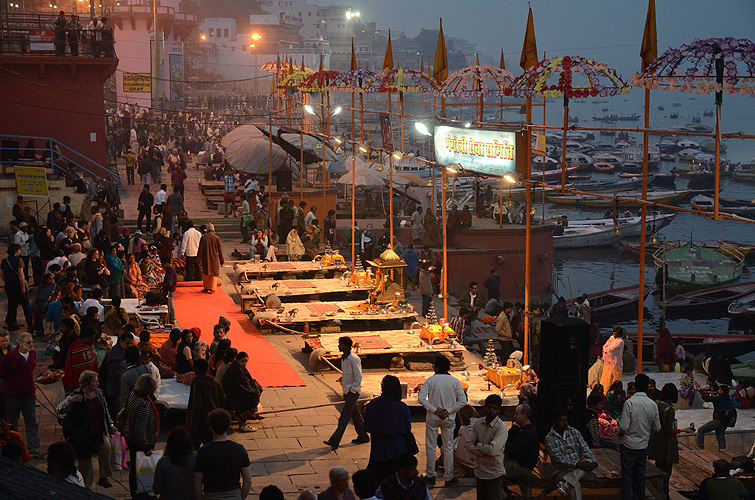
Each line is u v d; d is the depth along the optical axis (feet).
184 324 65.46
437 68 70.85
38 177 93.61
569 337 37.29
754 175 314.96
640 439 35.01
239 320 68.28
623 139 449.48
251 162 109.19
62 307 52.03
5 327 60.80
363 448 42.52
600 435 41.50
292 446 42.68
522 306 70.28
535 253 119.03
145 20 264.11
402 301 69.05
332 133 252.83
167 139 187.93
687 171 323.57
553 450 33.58
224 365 44.55
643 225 46.70
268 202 102.37
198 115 244.01
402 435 35.04
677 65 42.60
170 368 46.52
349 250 104.88
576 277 166.30
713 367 84.69
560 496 35.24
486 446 33.96
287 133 116.06
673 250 162.71
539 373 38.50
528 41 51.24
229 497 28.12
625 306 141.28
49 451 29.19
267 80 435.94
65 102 118.52
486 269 116.67
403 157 72.28
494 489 34.37
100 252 65.57
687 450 54.08
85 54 118.93
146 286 68.90
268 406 49.11
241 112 285.84
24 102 117.08
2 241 92.43
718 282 154.30
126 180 137.90
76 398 34.37
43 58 115.65
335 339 59.93
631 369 84.02
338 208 131.85
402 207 130.21
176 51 290.35
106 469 35.63
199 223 108.37
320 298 75.56
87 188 104.78
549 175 270.67
